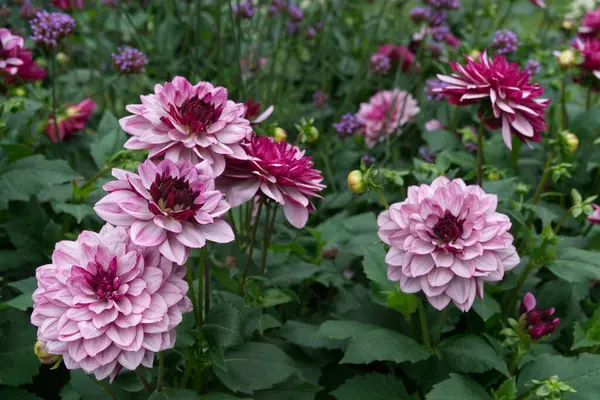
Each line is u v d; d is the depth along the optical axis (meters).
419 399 0.96
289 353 1.00
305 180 0.83
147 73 1.59
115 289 0.70
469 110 1.41
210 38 1.71
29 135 1.22
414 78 1.67
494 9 1.75
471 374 0.94
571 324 1.01
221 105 0.81
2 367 0.92
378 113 1.38
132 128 0.78
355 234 1.08
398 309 0.95
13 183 1.02
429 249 0.80
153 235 0.70
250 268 1.05
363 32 1.86
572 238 1.07
